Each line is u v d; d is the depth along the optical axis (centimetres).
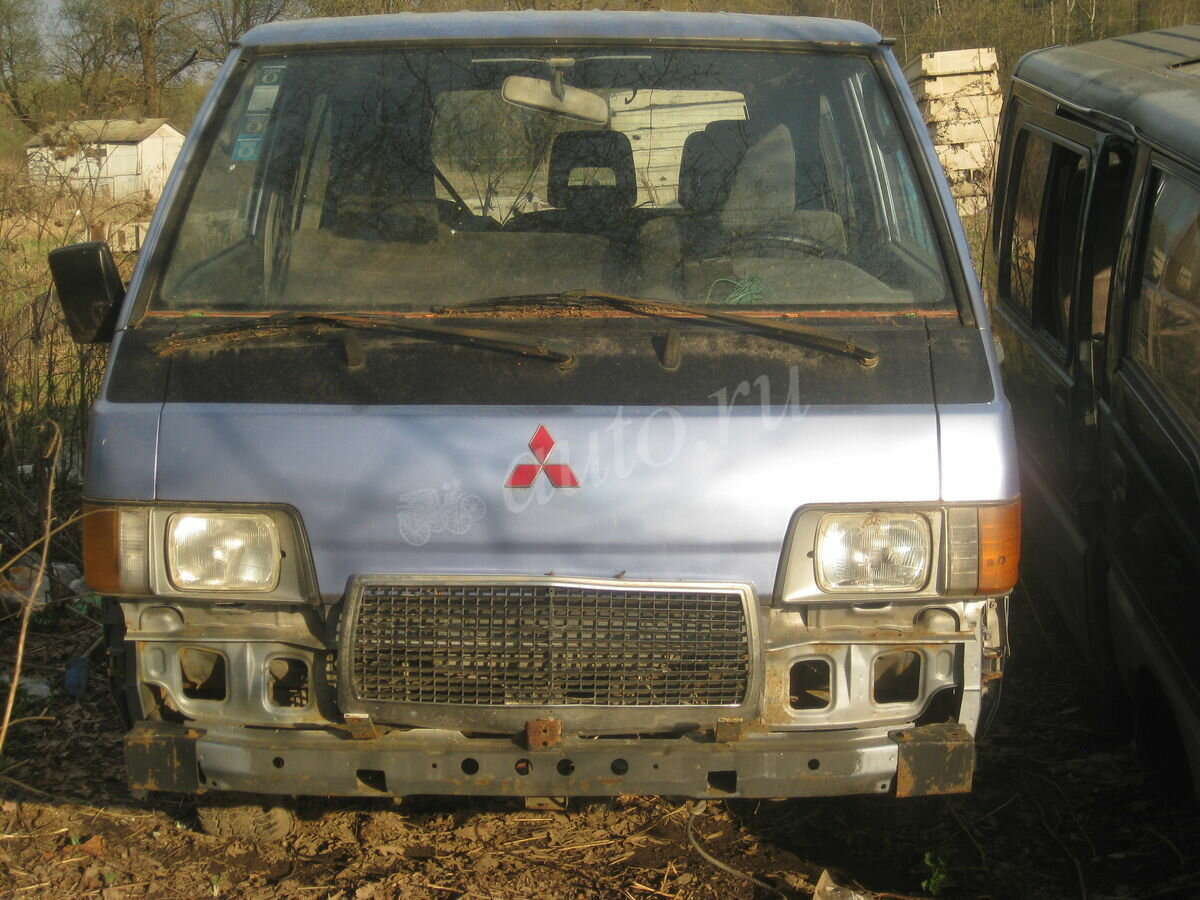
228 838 364
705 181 355
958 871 349
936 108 1259
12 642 512
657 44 371
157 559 295
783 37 375
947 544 294
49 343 629
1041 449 504
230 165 352
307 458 292
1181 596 344
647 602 289
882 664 313
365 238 345
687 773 293
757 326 310
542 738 290
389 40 375
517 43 371
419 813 385
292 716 303
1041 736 438
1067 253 500
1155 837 370
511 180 356
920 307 324
